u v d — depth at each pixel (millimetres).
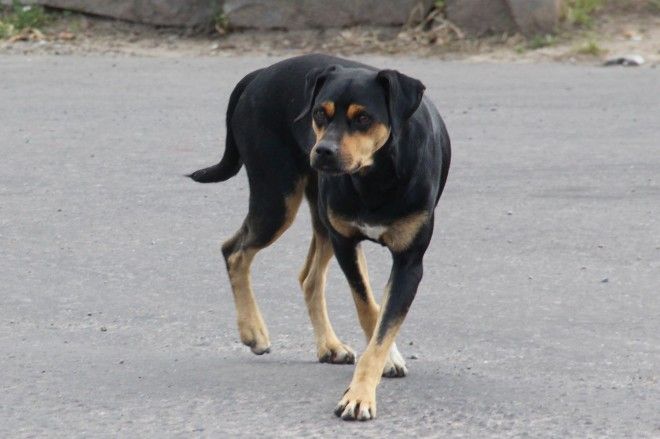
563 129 17344
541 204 14039
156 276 11789
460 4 23094
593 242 12695
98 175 15320
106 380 9062
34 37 23594
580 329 10195
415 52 22719
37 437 7957
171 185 14930
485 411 8336
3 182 15008
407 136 8531
